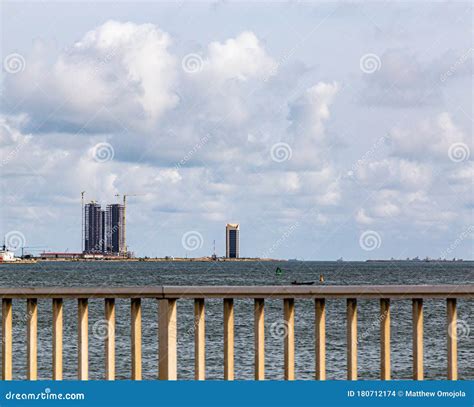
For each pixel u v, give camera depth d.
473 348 41.72
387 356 17.50
